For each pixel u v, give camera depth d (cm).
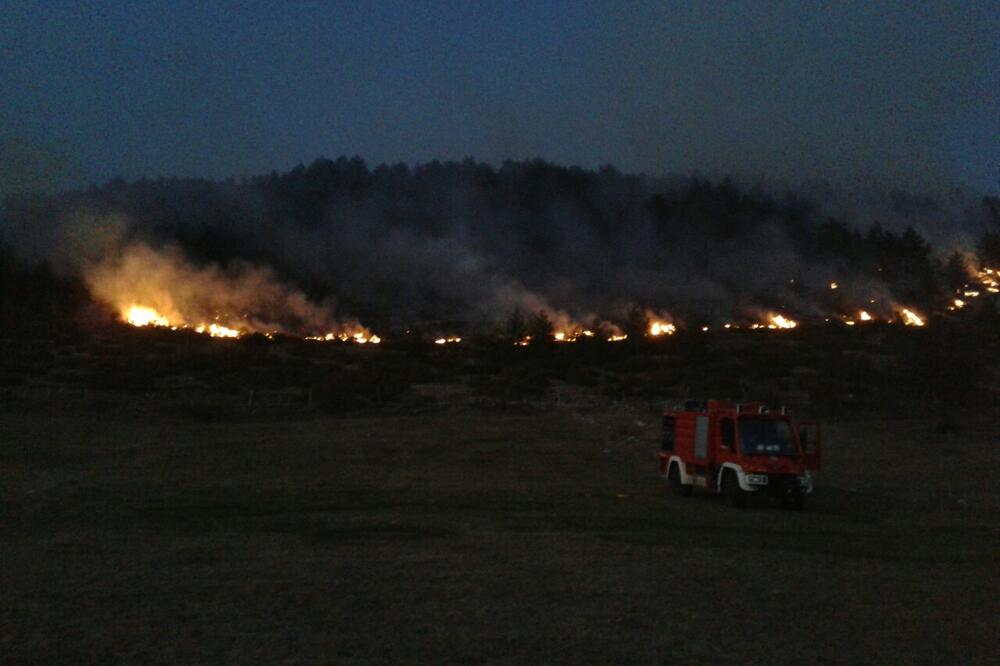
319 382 4809
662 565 1226
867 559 1348
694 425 2284
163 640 821
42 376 4894
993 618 947
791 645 830
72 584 1067
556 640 832
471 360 6200
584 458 2967
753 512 1988
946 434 3325
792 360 5475
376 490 2253
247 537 1478
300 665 749
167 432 3425
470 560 1247
